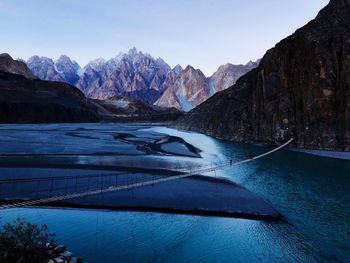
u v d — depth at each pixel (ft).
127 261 70.95
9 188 117.50
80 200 106.73
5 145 230.07
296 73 266.36
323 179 146.92
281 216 99.66
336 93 233.76
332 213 102.32
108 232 85.35
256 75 336.70
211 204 107.14
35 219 92.68
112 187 119.55
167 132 431.84
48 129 414.82
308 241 82.58
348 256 74.95
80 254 73.26
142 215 97.86
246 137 307.78
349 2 273.13
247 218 97.40
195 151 238.27
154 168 162.71
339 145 223.10
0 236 56.44
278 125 267.39
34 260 55.57
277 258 74.08
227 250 77.36
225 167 175.32
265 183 139.54
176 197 112.47
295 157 208.54
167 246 78.48
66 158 185.98
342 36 245.24
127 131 424.46
